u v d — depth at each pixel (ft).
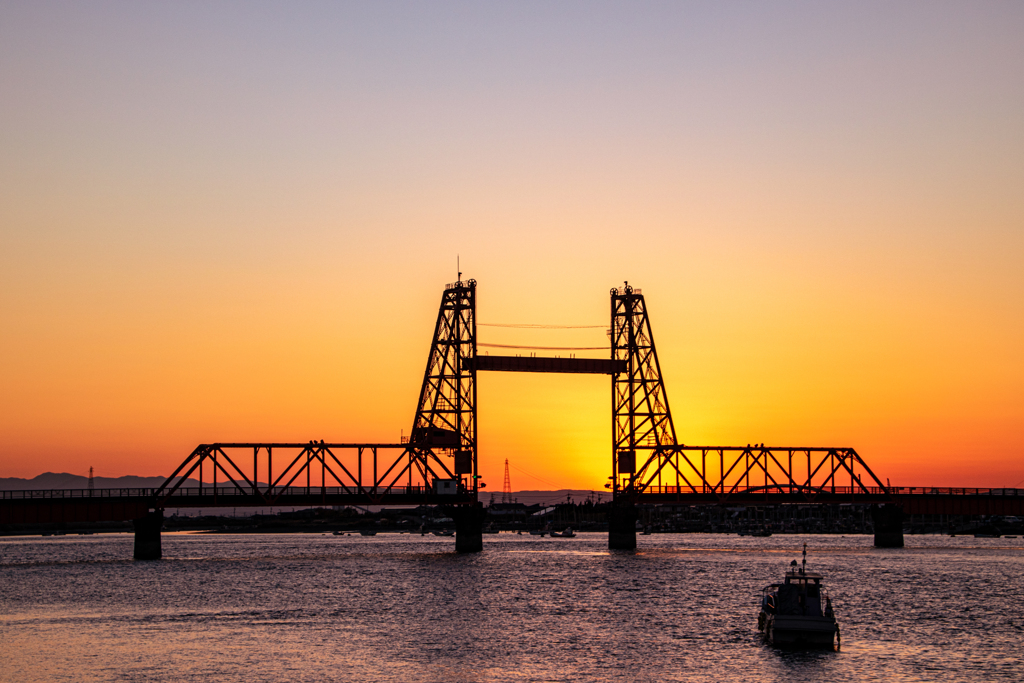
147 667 250.16
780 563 587.27
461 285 628.69
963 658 263.08
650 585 447.42
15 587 442.91
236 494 571.69
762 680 237.66
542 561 609.01
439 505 640.17
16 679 236.84
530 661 258.78
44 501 529.45
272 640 289.33
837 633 274.98
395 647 278.26
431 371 626.23
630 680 237.66
